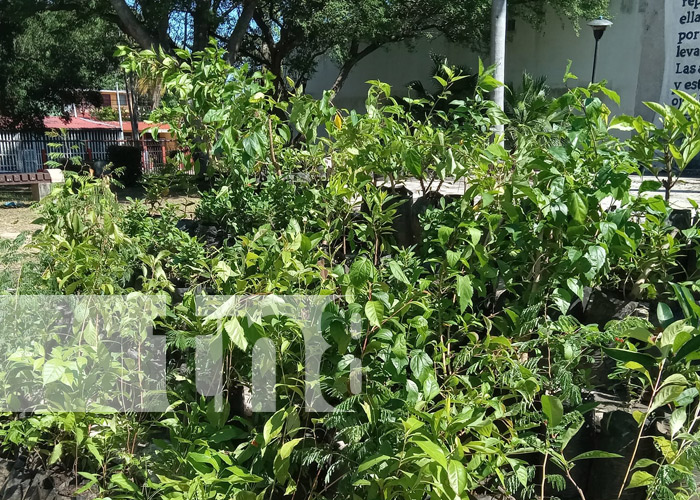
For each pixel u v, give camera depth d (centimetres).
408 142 390
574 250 269
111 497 244
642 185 309
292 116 418
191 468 240
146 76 498
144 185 546
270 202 427
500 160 336
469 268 285
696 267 323
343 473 245
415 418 204
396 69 2230
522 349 259
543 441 252
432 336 296
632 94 1862
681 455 225
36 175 1555
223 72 428
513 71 2047
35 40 2394
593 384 291
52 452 271
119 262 324
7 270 334
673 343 222
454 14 1766
